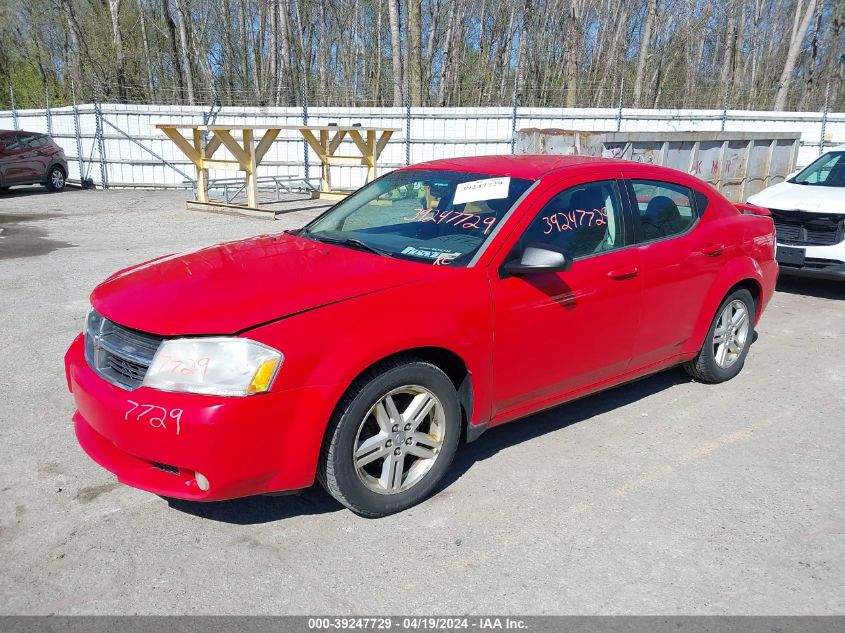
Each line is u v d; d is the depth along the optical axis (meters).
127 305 3.22
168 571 2.99
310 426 3.01
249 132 13.44
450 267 3.56
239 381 2.88
